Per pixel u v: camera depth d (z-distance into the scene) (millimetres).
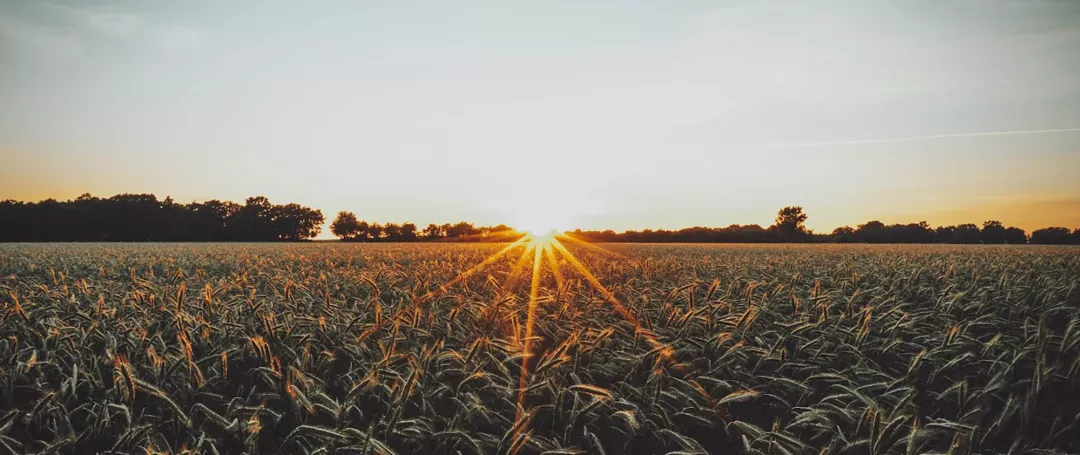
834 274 9734
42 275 10953
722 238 80875
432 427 3240
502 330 5594
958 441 2850
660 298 7074
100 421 3209
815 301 6059
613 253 21547
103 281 9141
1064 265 12352
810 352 4539
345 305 6441
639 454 3270
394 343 4023
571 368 4121
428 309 6387
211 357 4098
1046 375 3381
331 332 4965
